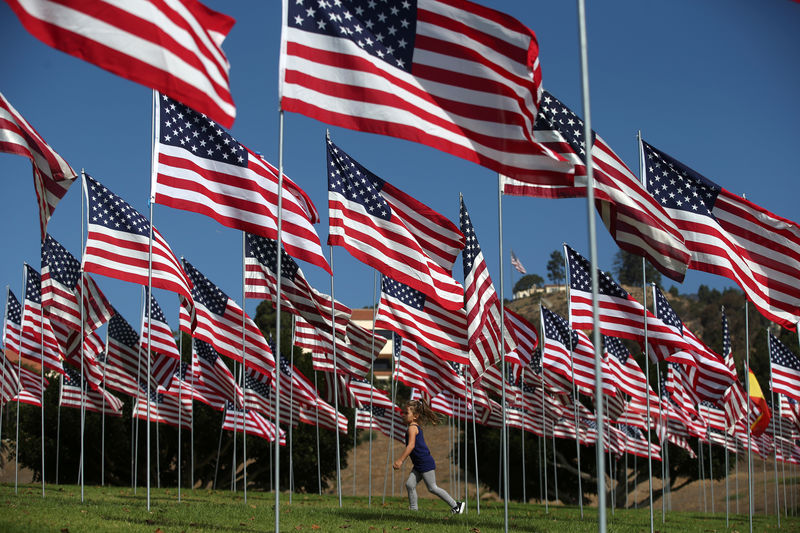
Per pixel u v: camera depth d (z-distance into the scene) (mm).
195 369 31406
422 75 11969
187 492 32188
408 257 17078
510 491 55375
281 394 31750
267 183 16062
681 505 61500
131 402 51781
